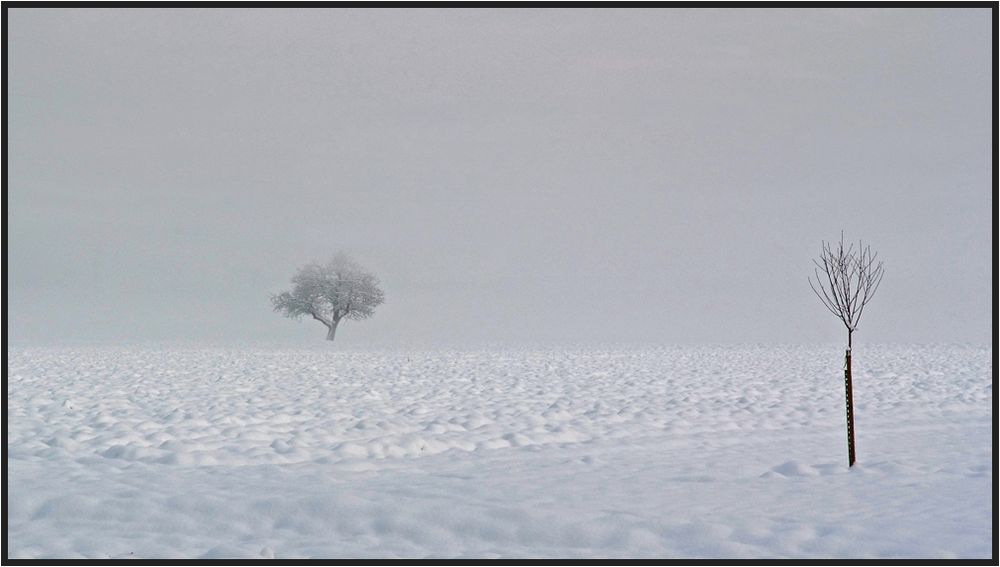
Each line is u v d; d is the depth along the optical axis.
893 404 20.14
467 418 17.53
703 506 9.80
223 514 9.47
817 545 8.30
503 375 31.72
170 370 34.69
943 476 11.34
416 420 17.67
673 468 12.28
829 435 15.55
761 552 8.15
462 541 8.67
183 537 8.88
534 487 10.89
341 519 9.23
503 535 8.77
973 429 16.17
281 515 9.38
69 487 10.85
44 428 16.17
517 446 14.38
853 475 11.53
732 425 16.73
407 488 10.77
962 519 9.09
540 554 8.24
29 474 11.73
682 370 34.59
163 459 12.71
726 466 12.45
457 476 11.68
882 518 9.17
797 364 38.09
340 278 94.69
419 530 8.89
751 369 34.75
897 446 14.23
